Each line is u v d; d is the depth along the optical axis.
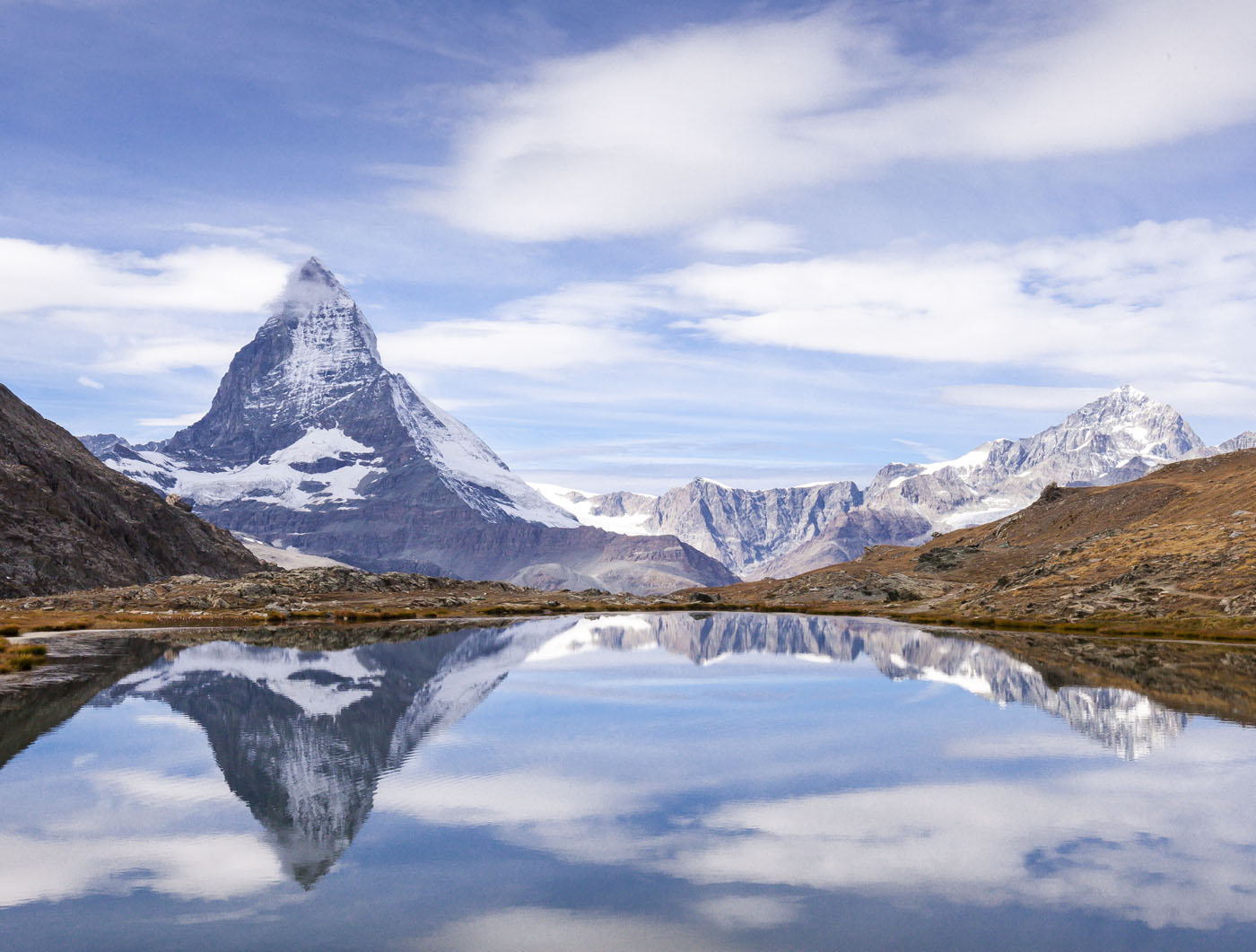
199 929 20.95
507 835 27.44
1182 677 61.31
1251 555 105.25
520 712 49.22
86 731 42.56
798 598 179.00
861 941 20.36
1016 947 20.12
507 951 19.78
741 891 23.22
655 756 38.03
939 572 179.88
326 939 20.44
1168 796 31.64
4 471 192.25
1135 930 20.95
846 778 34.38
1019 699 52.78
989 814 29.69
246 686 58.34
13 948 20.00
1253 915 21.84
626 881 23.91
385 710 49.53
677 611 163.75
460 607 157.12
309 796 31.72
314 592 171.25
